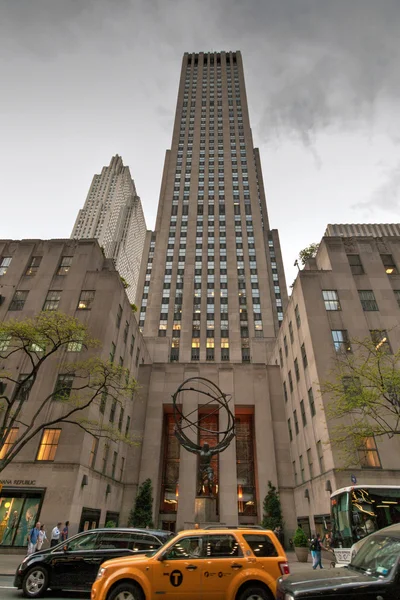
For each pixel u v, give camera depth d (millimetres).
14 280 33594
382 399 25781
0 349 28672
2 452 24812
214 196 87375
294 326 36312
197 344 66688
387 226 61500
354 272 34312
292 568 19250
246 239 80438
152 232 88812
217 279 74188
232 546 8352
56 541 17359
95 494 27594
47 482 23500
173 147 98000
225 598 7699
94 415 27297
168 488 39625
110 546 11234
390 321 31250
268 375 42781
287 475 36844
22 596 10594
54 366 27922
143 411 40562
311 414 30625
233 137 99125
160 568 7945
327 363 29156
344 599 5633
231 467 37188
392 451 25094
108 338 30578
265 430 39094
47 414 25984
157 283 74938
